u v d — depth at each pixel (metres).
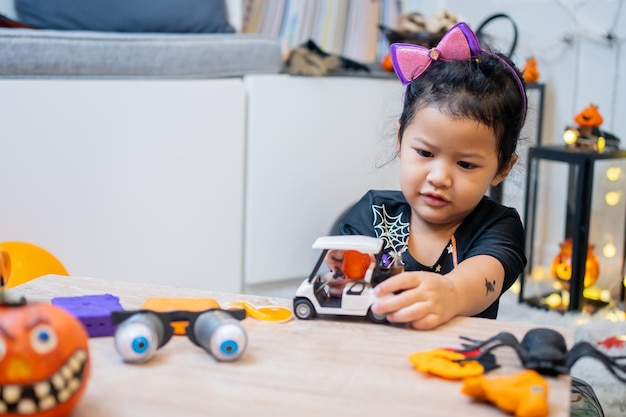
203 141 1.79
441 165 0.85
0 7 1.91
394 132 1.22
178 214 1.79
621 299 1.88
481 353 0.62
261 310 0.75
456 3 2.46
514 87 0.90
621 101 2.05
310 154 1.94
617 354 1.50
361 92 1.99
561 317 1.77
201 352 0.64
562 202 2.15
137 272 1.77
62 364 0.50
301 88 1.90
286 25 2.41
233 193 1.86
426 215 0.89
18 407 0.49
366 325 0.72
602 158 1.76
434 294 0.72
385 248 0.97
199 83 1.77
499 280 0.84
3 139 1.58
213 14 2.00
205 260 1.85
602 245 1.93
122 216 1.73
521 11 2.28
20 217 1.62
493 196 1.25
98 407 0.54
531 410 0.52
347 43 2.52
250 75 1.86
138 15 1.91
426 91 0.88
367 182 2.00
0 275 0.83
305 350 0.65
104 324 0.68
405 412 0.54
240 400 0.55
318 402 0.55
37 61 1.60
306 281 0.75
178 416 0.52
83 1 1.88
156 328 0.62
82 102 1.64
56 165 1.64
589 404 0.94
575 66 2.16
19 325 0.50
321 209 1.99
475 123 0.84
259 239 1.92
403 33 2.08
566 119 2.20
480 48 0.94
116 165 1.70
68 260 1.68
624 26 2.03
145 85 1.70
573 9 2.15
